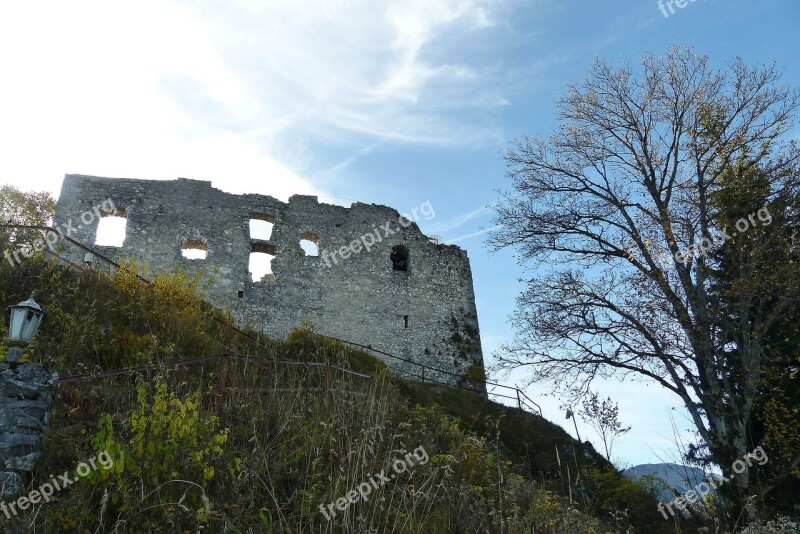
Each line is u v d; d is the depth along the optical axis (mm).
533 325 14031
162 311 11617
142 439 5840
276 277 23281
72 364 8336
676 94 14672
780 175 13391
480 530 6871
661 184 14680
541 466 14469
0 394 5660
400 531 6336
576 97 15688
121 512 5375
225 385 8328
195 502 5719
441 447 9406
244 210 23812
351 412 8047
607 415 9055
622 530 10078
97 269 13117
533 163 16016
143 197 22578
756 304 13086
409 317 24703
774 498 11859
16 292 10219
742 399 12484
